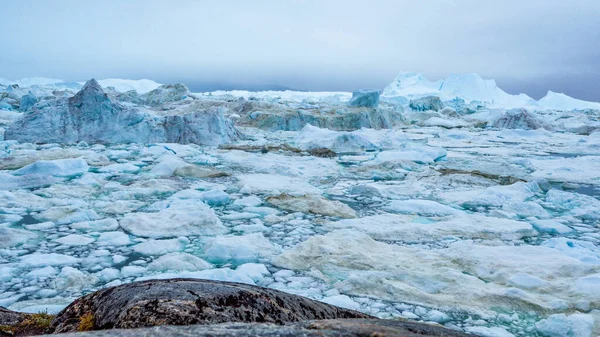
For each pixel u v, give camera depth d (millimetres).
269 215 9359
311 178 14195
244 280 5926
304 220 9164
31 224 8391
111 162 15508
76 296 5473
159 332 1744
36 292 5570
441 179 13680
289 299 2955
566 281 5895
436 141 26672
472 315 5141
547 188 13039
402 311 5219
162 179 12680
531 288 5750
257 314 2615
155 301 2508
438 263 6645
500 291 5574
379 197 11609
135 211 9570
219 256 6938
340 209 9961
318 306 3062
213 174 13781
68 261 6621
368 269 6402
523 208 10398
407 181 13656
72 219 8703
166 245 7348
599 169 16500
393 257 6883
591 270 6062
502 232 8383
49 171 12906
